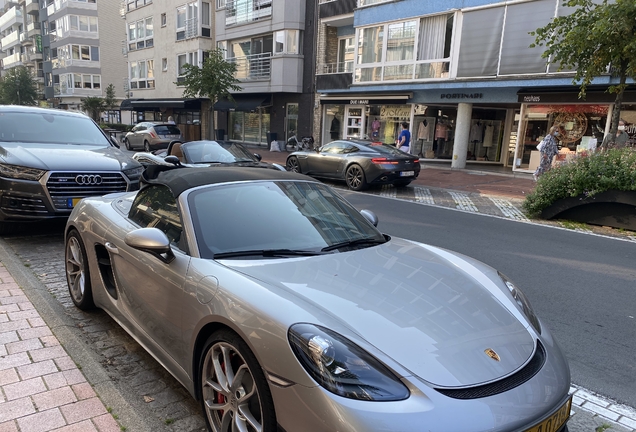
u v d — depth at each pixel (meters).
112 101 46.47
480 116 20.95
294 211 3.21
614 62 10.26
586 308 4.73
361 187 12.85
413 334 2.08
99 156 6.66
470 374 1.95
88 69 54.06
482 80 16.56
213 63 24.53
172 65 35.47
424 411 1.77
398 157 12.84
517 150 17.53
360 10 20.94
